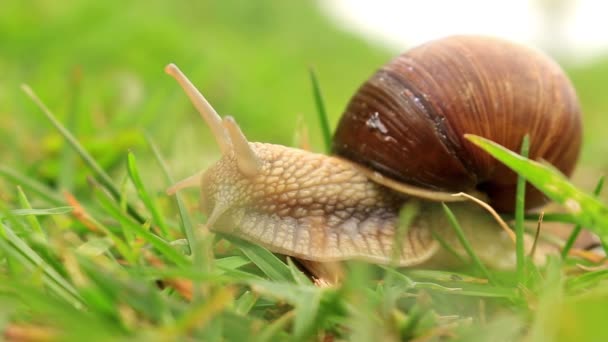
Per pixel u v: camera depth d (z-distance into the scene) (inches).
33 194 6.1
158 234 5.3
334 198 5.8
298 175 5.8
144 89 10.9
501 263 5.8
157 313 3.9
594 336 3.8
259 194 5.6
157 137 8.5
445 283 4.8
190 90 5.6
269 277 4.7
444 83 5.9
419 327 4.1
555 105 6.0
